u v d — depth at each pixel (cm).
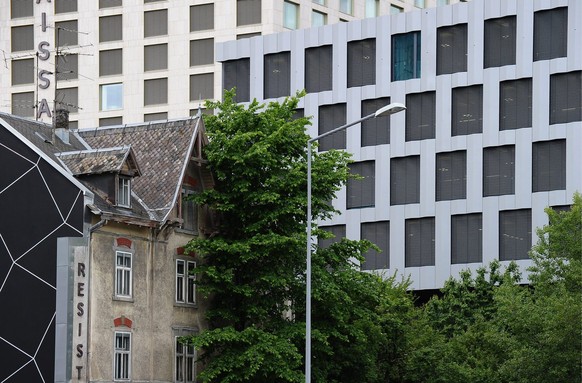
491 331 8956
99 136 8681
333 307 8312
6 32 15862
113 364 7788
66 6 15750
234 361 7912
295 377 7862
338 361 8681
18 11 15875
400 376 9306
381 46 12325
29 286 7806
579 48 11450
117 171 7881
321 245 12369
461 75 11931
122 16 15512
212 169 8288
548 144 11506
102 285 7756
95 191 7925
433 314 10069
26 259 7831
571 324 8281
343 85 12456
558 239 8981
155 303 8081
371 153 12256
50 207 7800
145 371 7981
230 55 12988
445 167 11944
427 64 12100
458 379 9138
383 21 12344
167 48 15275
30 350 7762
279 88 12756
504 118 11725
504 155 11694
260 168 8231
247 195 8131
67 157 8081
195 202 8200
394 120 12175
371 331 8925
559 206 11394
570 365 8331
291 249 8081
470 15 11944
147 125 8588
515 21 11750
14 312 7831
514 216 11588
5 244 7906
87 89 15562
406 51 12244
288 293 8394
